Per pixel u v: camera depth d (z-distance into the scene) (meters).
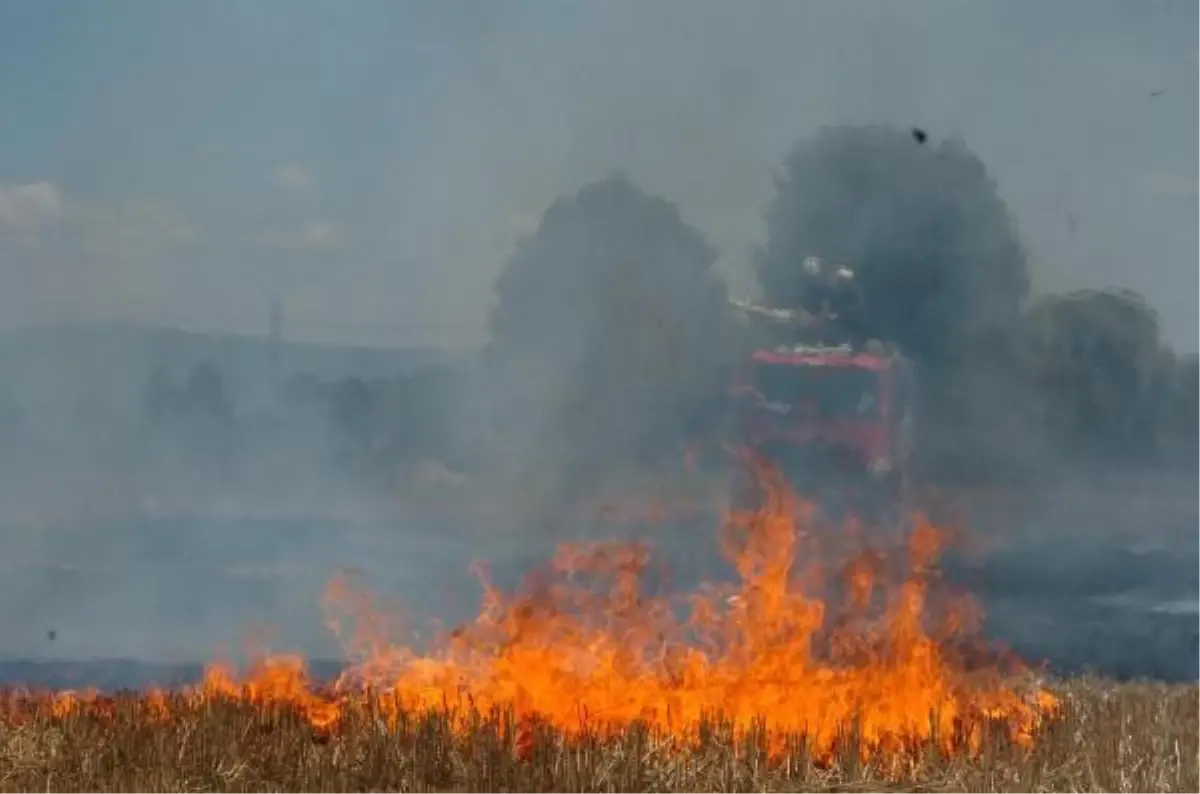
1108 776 31.19
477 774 30.62
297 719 34.88
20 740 32.97
